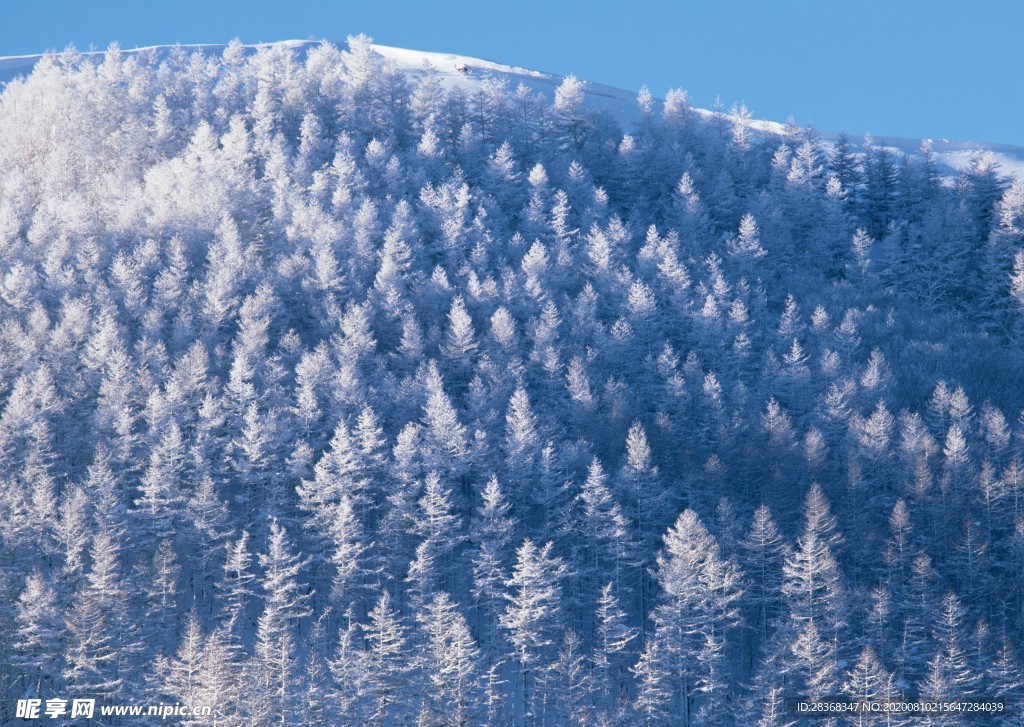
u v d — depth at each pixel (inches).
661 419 6156.5
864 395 6742.1
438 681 4421.8
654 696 4596.5
